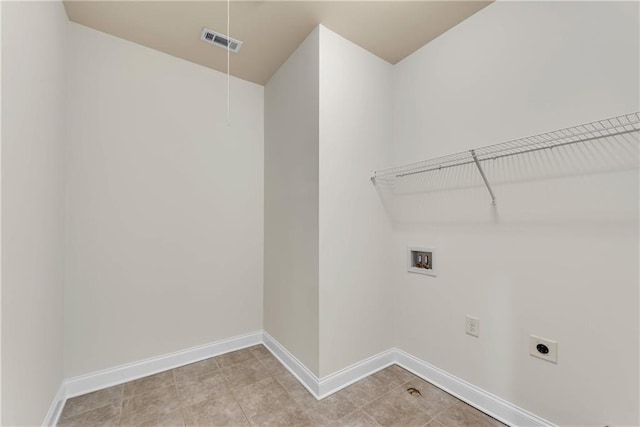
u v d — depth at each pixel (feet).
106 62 6.30
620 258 3.92
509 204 5.06
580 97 4.26
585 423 4.17
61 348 5.51
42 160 4.36
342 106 6.31
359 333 6.48
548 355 4.55
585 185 4.22
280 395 5.80
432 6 5.46
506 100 5.11
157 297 6.82
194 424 4.99
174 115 7.14
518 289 4.92
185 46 6.76
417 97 6.73
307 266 6.24
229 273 7.89
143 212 6.68
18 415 3.53
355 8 5.53
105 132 6.26
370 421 5.05
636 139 3.80
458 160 5.83
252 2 5.38
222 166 7.83
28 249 3.84
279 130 7.61
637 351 3.77
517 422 4.87
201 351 7.36
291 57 7.04
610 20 4.01
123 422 5.04
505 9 5.16
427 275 6.43
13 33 3.37
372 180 6.85
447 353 5.99
